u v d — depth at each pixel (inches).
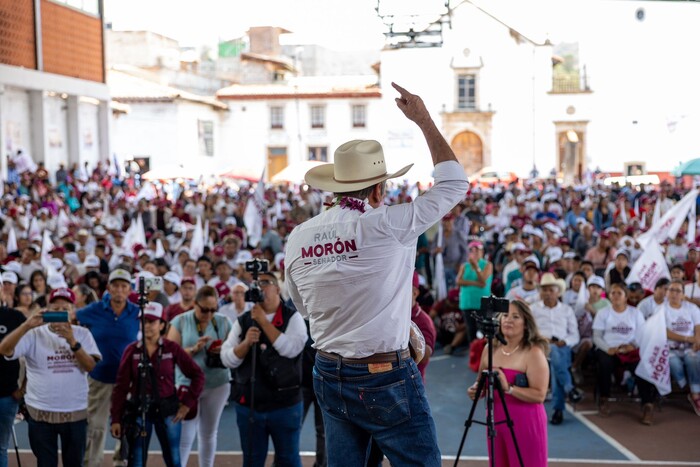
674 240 609.0
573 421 386.9
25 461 340.2
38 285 442.3
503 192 1306.6
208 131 2144.4
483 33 2030.0
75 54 1357.0
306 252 136.6
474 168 2054.6
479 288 508.7
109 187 1232.2
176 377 299.4
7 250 610.5
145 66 2231.8
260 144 2194.9
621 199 940.0
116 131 1989.4
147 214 858.1
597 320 398.9
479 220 858.1
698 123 1968.5
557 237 642.2
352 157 136.2
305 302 139.5
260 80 2529.5
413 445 133.6
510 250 608.1
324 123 2155.5
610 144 2018.9
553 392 384.5
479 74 2034.9
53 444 276.7
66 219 802.8
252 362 254.4
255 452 263.0
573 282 446.0
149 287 267.7
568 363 385.4
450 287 624.7
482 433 370.3
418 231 133.7
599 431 370.6
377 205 140.9
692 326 402.9
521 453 239.5
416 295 262.7
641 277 461.7
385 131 2071.9
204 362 302.4
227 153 2215.8
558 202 1072.8
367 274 132.2
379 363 133.3
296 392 263.3
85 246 650.2
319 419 310.7
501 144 2041.1
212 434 301.6
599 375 394.6
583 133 2020.2
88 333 282.5
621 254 509.7
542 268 575.8
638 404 413.7
